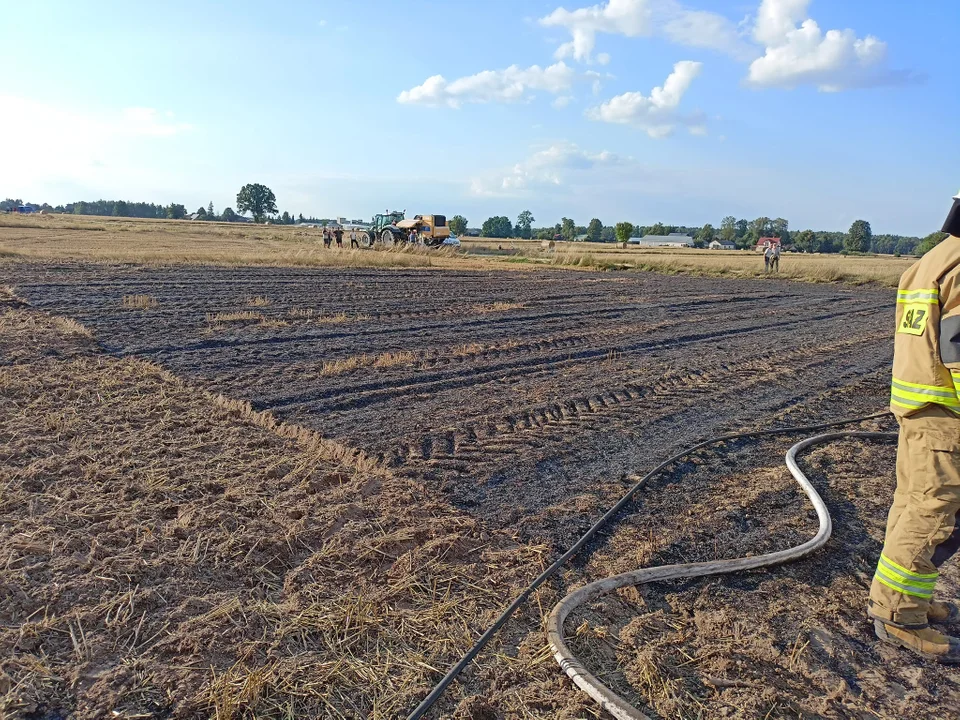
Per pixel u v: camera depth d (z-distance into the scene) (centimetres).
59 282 1465
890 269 3772
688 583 365
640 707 271
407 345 1004
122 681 268
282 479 465
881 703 283
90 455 484
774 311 1695
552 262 3659
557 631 307
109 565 342
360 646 300
